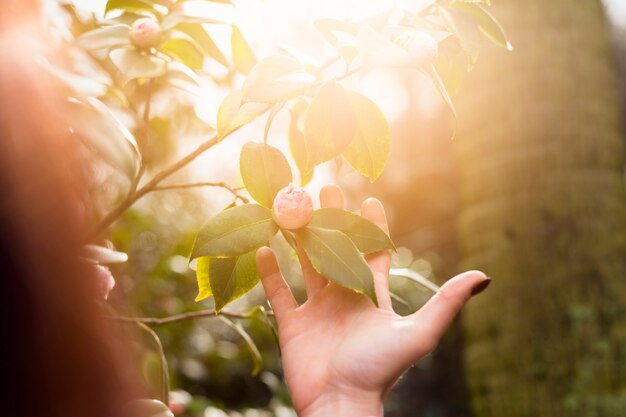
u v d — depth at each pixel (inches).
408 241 139.8
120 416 15.2
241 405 84.0
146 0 25.8
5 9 16.4
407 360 21.7
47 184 14.9
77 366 14.7
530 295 51.6
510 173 52.6
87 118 17.6
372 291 20.2
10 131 14.8
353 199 126.5
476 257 54.1
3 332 14.2
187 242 69.3
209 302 79.7
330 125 21.2
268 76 20.6
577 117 52.2
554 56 52.4
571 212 51.6
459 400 116.0
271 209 22.1
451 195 138.9
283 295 23.3
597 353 49.8
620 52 140.8
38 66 15.9
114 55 23.9
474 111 54.1
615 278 51.0
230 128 22.2
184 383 74.4
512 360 51.6
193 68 26.4
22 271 14.3
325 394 22.0
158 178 22.9
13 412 14.2
